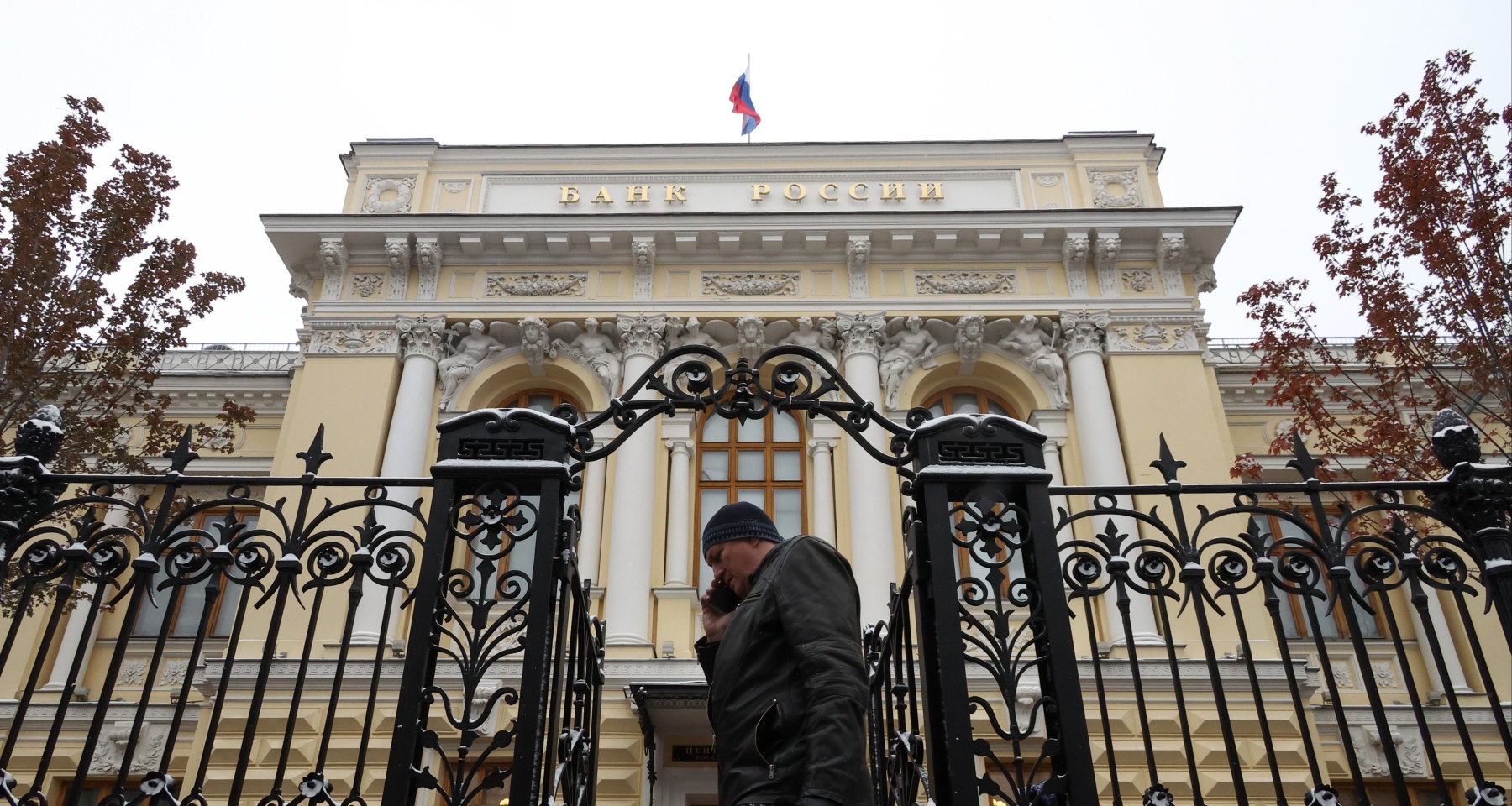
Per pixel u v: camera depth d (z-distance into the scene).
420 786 3.68
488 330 16.09
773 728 3.31
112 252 12.93
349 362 15.45
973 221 16.27
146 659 14.95
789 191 17.30
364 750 3.92
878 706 6.11
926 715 4.11
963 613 4.12
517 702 3.84
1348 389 16.86
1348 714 14.00
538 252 16.52
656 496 14.90
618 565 13.93
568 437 4.42
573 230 16.27
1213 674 4.12
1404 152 12.03
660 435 15.25
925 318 15.99
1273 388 15.71
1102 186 17.14
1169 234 16.08
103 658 15.05
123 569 4.34
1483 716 14.12
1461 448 4.60
